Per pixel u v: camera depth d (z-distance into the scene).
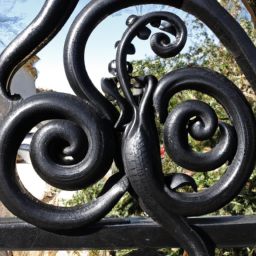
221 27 0.61
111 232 0.61
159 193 0.56
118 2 0.60
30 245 0.61
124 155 0.57
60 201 2.64
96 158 0.55
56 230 0.59
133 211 2.10
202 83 0.57
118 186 0.59
